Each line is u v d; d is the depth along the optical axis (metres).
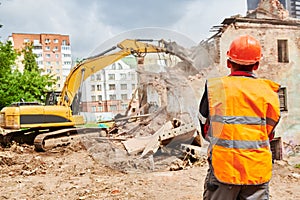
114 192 7.29
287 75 16.91
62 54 87.94
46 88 29.47
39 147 12.72
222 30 15.42
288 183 7.87
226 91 2.96
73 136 13.27
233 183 2.88
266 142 2.96
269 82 3.09
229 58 3.12
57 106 13.56
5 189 7.87
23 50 44.16
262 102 2.94
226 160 2.90
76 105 13.21
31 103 14.12
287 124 16.78
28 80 28.39
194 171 9.20
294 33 17.08
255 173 2.88
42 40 86.06
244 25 15.98
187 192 7.18
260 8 17.38
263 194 2.95
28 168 10.06
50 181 8.53
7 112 13.39
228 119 2.91
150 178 8.46
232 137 2.90
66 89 13.37
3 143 13.96
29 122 13.30
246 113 2.92
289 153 16.52
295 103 16.95
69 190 7.62
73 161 10.79
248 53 3.04
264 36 16.50
